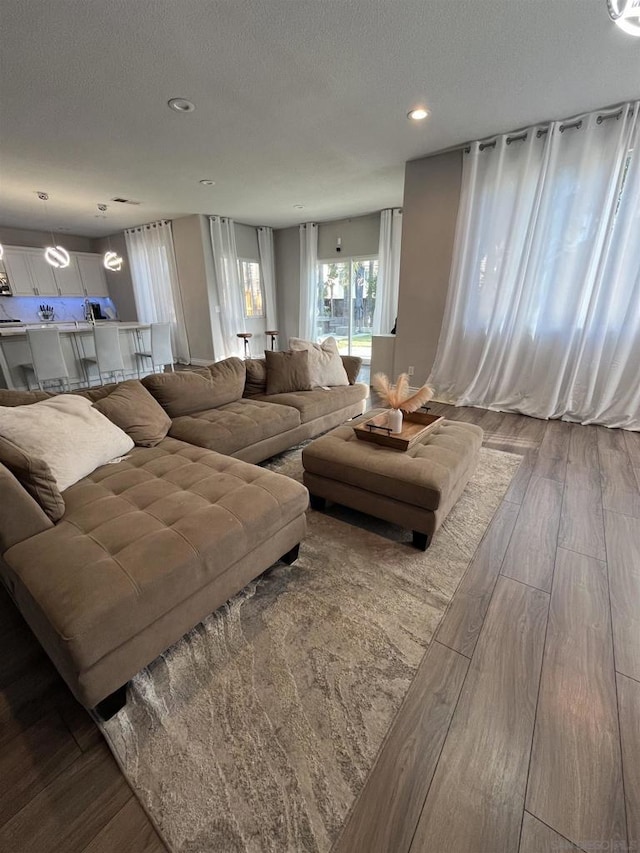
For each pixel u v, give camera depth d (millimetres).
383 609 1510
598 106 2873
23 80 2367
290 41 2074
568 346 3465
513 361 3828
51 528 1326
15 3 1763
